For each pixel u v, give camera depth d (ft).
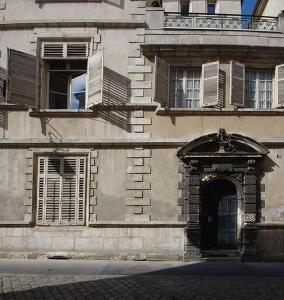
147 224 55.62
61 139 57.00
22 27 59.06
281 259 55.01
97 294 34.42
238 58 58.85
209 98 57.06
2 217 56.34
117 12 59.21
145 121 57.36
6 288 36.60
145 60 58.65
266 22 60.59
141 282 39.93
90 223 55.72
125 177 56.75
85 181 56.80
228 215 57.47
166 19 59.93
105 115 57.57
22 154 57.26
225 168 56.34
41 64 58.90
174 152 56.95
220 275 44.65
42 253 55.52
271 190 56.34
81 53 58.95
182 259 54.95
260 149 55.98
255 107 59.47
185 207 56.08
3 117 57.67
